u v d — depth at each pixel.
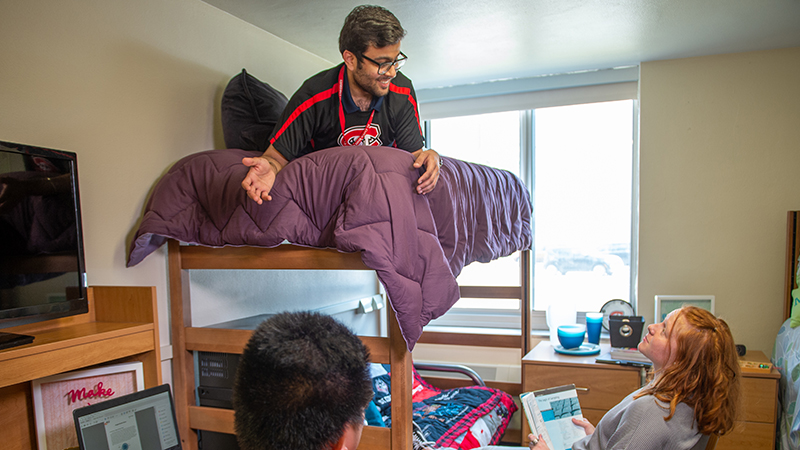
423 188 1.33
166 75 1.76
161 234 1.49
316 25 2.23
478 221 1.97
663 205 2.83
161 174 1.73
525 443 2.59
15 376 1.07
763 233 2.68
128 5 1.62
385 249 1.24
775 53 2.65
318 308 2.58
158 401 1.33
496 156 3.41
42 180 1.24
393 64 1.39
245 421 0.52
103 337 1.26
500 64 2.87
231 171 1.49
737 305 2.72
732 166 2.73
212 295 1.88
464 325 3.52
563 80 3.08
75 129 1.45
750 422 2.31
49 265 1.25
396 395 1.43
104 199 1.53
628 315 2.84
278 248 1.51
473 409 2.54
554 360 2.55
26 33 1.33
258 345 0.53
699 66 2.76
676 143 2.80
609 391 2.46
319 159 1.37
